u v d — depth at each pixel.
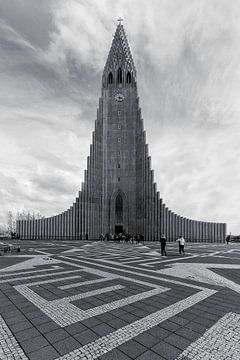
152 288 8.80
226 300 7.39
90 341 4.68
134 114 60.09
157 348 4.43
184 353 4.27
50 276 10.77
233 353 4.29
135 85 61.44
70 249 25.64
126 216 57.16
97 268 13.04
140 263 15.30
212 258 18.59
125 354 4.21
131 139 59.53
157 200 55.03
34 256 18.41
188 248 30.86
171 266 14.09
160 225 54.22
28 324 5.48
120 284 9.37
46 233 57.50
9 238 59.47
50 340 4.71
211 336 4.93
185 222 56.19
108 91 62.03
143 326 5.39
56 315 6.03
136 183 58.06
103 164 59.50
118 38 65.19
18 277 10.52
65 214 57.09
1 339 4.75
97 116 60.44
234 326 5.43
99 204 57.97
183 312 6.31
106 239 53.66
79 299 7.36
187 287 9.00
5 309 6.45
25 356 4.13
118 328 5.28
